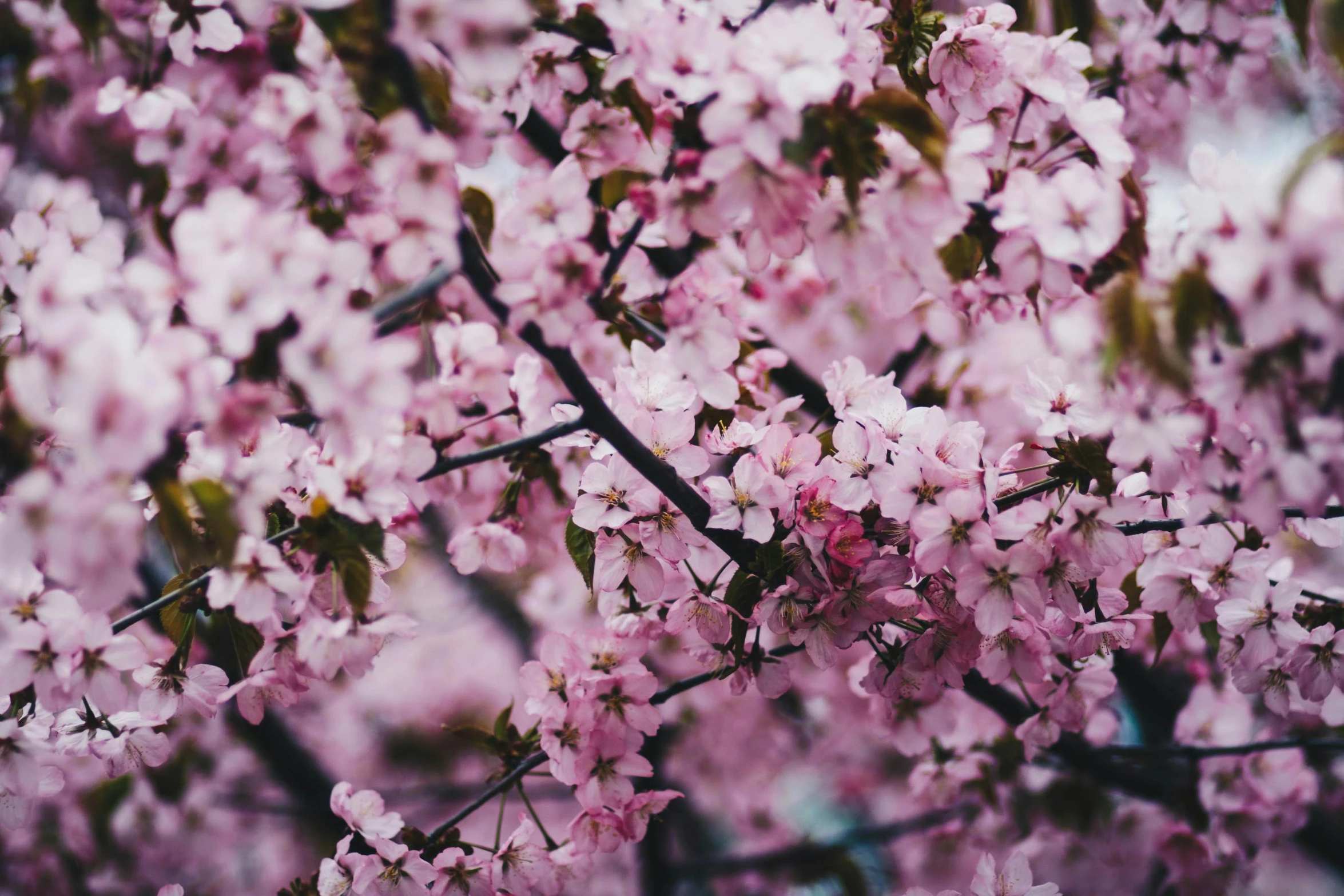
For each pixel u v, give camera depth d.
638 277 1.22
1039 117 1.18
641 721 1.19
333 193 1.13
